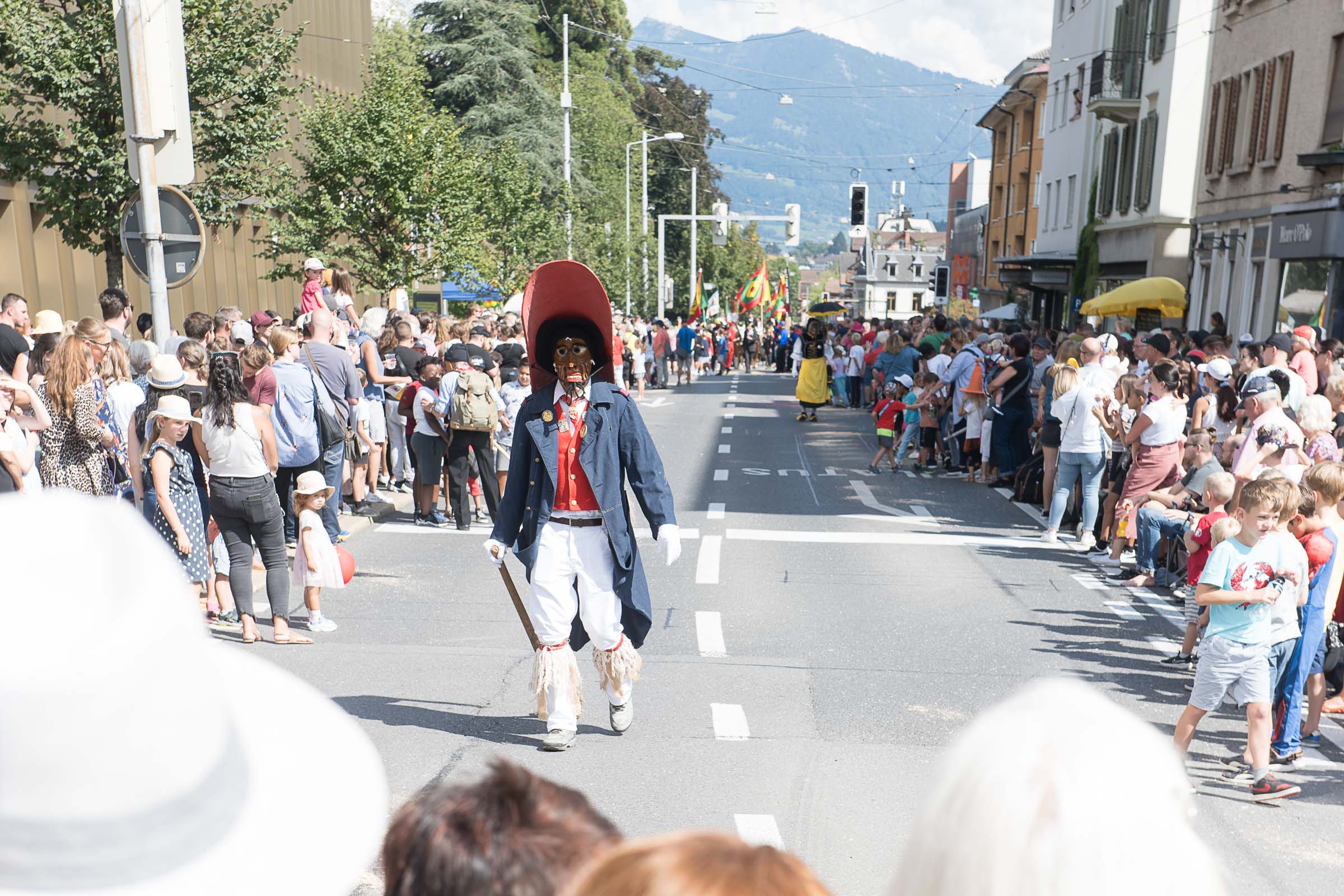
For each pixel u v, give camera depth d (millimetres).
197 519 7434
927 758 5930
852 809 5273
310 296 12906
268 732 1500
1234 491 7871
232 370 7305
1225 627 5793
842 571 10297
